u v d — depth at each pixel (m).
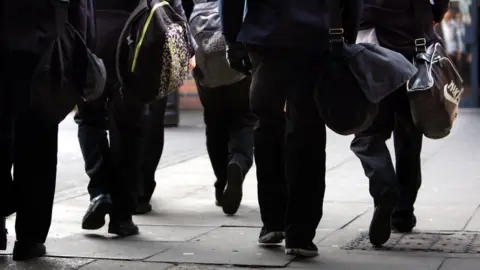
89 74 9.12
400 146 10.61
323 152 9.12
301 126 9.02
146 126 10.80
